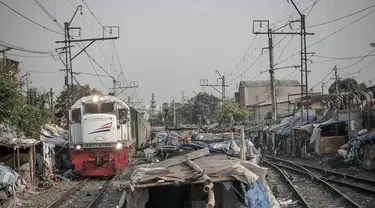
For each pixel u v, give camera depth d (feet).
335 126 101.30
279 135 131.44
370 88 95.71
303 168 78.59
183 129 131.54
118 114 75.51
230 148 53.93
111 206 50.49
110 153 73.31
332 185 59.47
